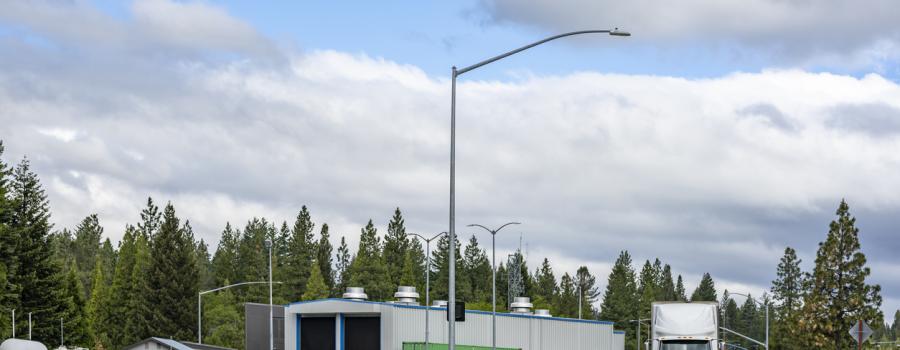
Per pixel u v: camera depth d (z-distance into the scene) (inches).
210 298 6210.6
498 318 3599.9
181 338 5974.4
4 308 4411.9
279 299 6830.7
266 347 4015.8
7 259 4675.2
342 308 3267.7
